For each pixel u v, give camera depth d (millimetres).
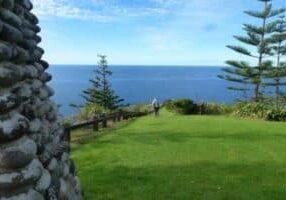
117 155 16844
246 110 40000
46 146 5254
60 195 5387
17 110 4164
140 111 44656
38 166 4137
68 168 6172
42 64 6043
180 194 11414
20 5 5211
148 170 14219
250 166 15250
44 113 5551
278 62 56125
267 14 54719
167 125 28250
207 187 12203
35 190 4156
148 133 23969
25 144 3957
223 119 33969
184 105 45406
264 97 57375
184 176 13445
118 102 59719
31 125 4648
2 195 3695
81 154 17016
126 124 30047
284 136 23141
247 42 56219
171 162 15656
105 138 21766
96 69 59875
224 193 11641
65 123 18688
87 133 23922
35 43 5734
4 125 3697
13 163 3742
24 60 4641
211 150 18359
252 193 11711
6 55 3932
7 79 3879
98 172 13781
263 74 56562
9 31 4105
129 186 12055
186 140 21172
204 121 31219
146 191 11594
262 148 19125
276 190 12062
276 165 15508
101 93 58812
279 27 55031
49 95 6102
